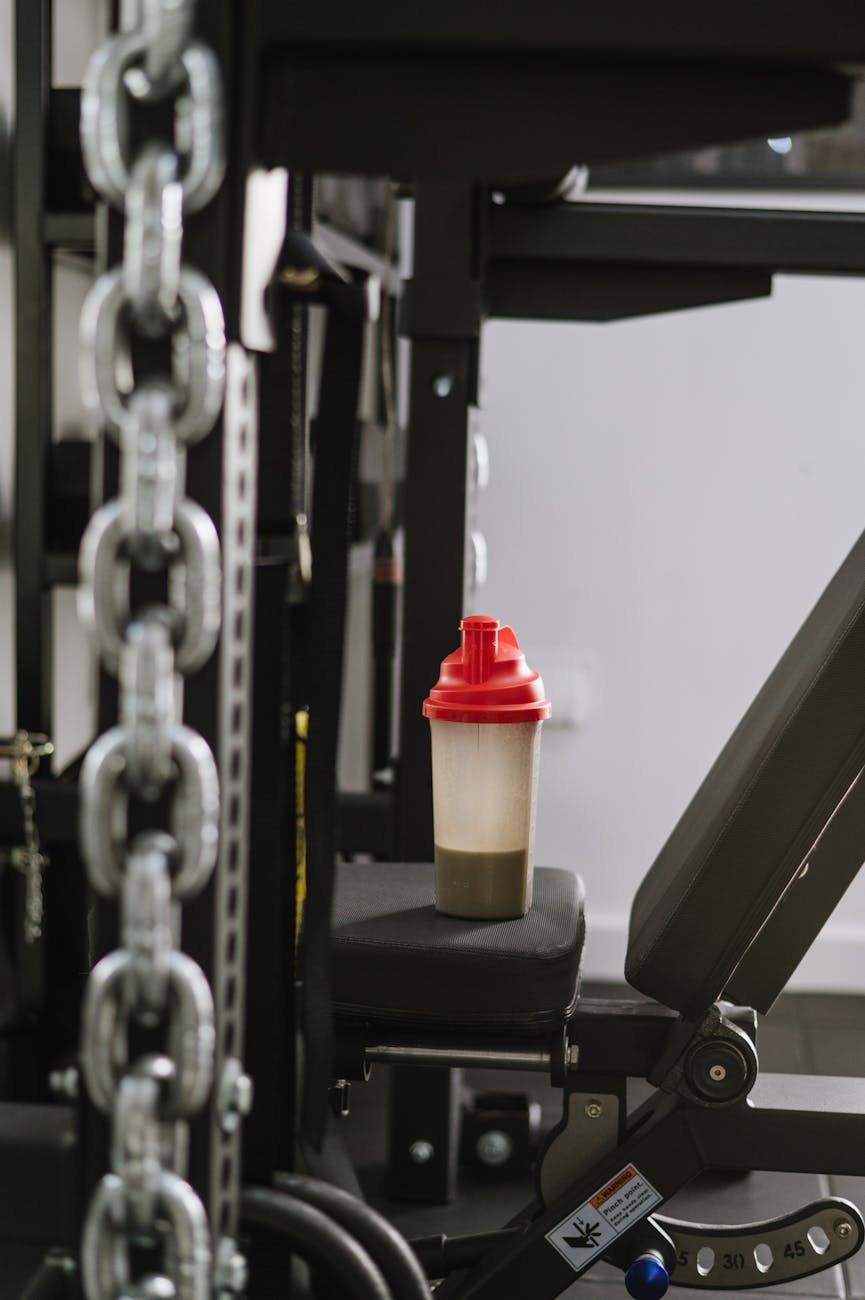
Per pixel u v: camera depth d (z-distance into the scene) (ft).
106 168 1.43
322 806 2.15
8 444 5.36
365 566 7.09
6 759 5.24
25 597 4.86
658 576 8.09
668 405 7.98
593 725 8.20
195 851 1.45
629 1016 3.48
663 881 3.84
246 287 1.71
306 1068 2.13
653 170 8.20
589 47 1.67
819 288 7.81
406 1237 4.96
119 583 1.46
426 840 5.09
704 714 8.14
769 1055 6.89
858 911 8.05
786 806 3.24
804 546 7.98
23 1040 4.87
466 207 4.85
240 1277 1.76
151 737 1.41
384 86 1.74
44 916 4.91
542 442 8.09
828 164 8.10
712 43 1.66
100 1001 1.45
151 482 1.39
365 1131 6.03
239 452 1.75
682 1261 3.65
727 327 7.89
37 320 4.76
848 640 3.18
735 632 8.07
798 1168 3.46
